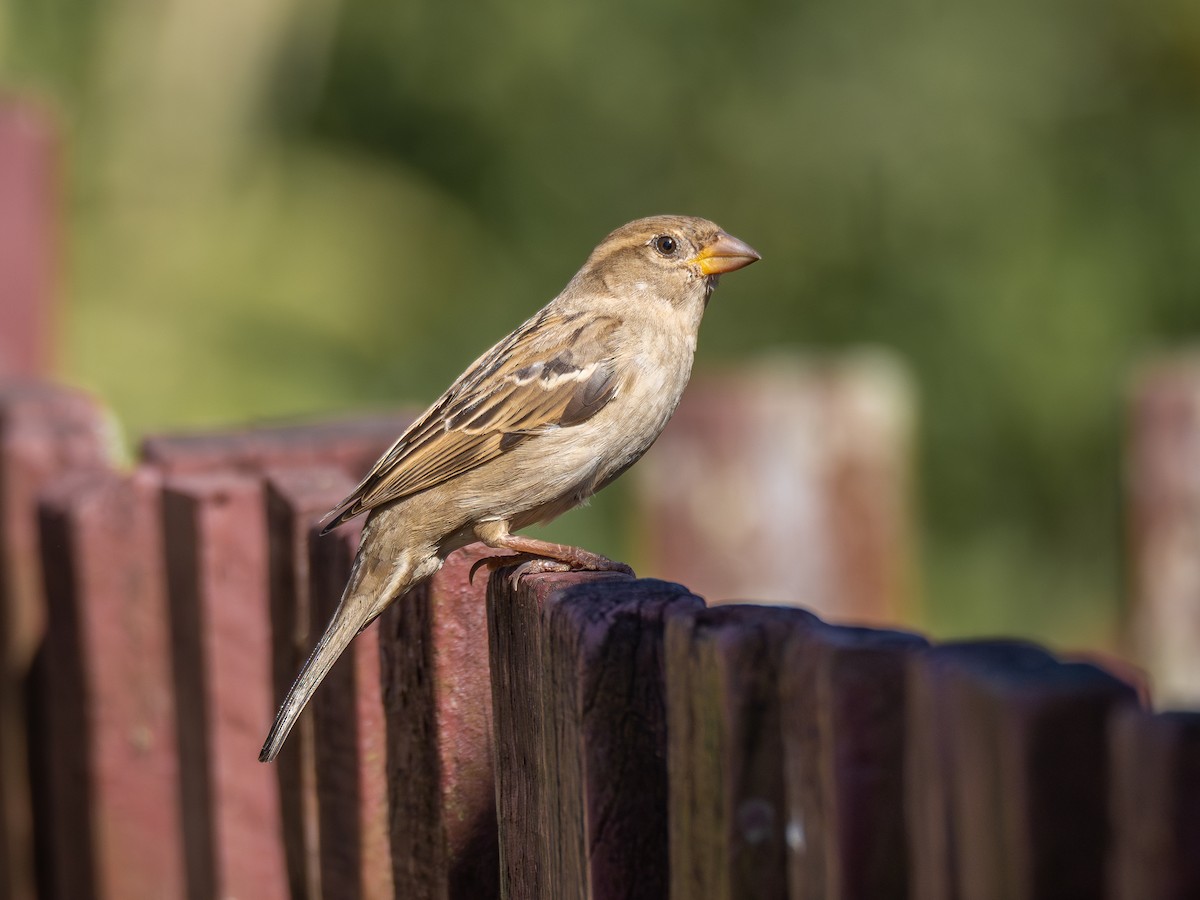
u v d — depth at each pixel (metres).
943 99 23.33
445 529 7.05
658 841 3.88
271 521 6.21
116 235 21.08
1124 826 2.74
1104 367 22.36
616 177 24.00
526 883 4.48
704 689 3.54
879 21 23.59
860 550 10.94
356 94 23.91
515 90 23.98
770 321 23.72
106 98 21.58
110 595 6.80
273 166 22.16
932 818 3.04
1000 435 22.42
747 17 23.95
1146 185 23.22
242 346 20.47
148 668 6.82
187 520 6.34
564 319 7.54
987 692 2.88
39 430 8.27
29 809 8.29
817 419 10.90
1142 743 2.68
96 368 19.55
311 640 5.97
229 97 21.88
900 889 3.18
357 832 5.50
